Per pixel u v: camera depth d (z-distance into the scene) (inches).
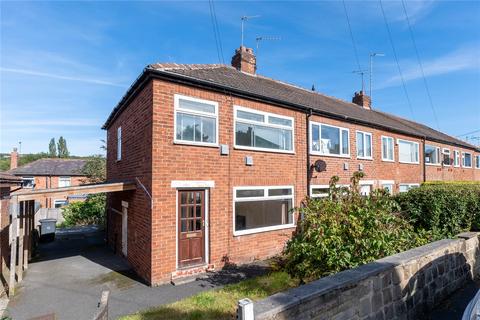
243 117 376.2
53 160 1203.9
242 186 363.9
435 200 277.9
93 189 319.6
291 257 219.0
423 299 178.5
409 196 299.3
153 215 289.9
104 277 311.3
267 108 402.9
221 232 339.3
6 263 339.3
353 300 133.7
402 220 237.5
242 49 532.1
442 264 200.5
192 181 318.7
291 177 424.8
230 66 524.4
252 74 542.0
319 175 466.6
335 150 504.7
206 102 338.3
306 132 454.0
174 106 311.7
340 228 206.2
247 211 371.6
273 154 403.9
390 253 201.6
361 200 227.9
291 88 598.5
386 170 617.3
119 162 440.5
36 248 453.4
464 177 959.6
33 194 289.1
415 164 715.4
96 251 452.1
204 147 331.9
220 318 195.5
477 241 248.8
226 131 354.0
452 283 208.4
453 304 190.7
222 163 346.9
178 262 307.0
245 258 358.9
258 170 383.2
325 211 217.0
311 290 119.1
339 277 136.3
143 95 328.2
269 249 384.5
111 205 485.1
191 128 326.6
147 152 307.7
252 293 237.5
